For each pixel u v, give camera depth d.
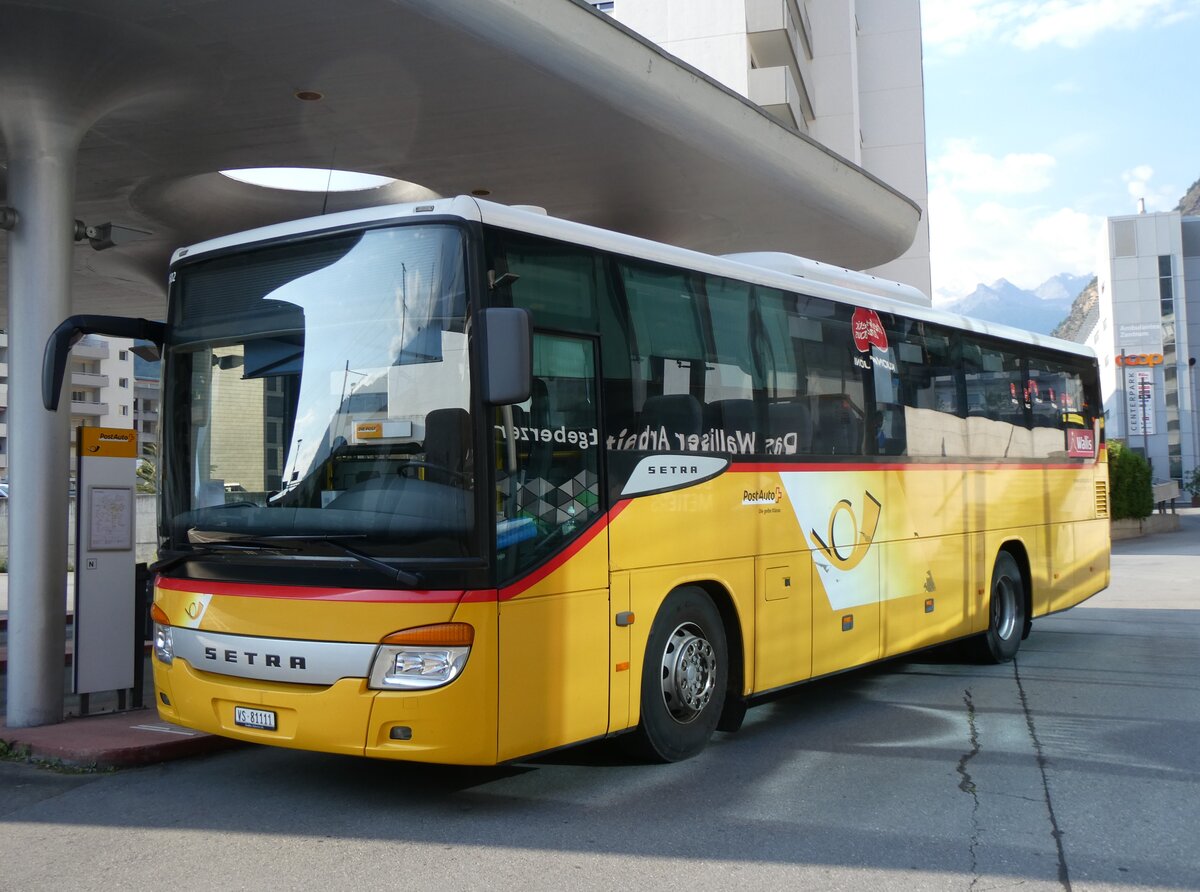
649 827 5.52
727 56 29.12
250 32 8.68
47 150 8.30
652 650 6.48
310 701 5.46
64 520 8.12
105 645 8.37
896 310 9.31
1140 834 5.41
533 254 5.89
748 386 7.43
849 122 38.62
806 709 8.56
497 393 5.27
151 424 105.62
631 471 6.34
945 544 9.70
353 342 5.73
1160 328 86.06
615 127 11.19
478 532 5.35
